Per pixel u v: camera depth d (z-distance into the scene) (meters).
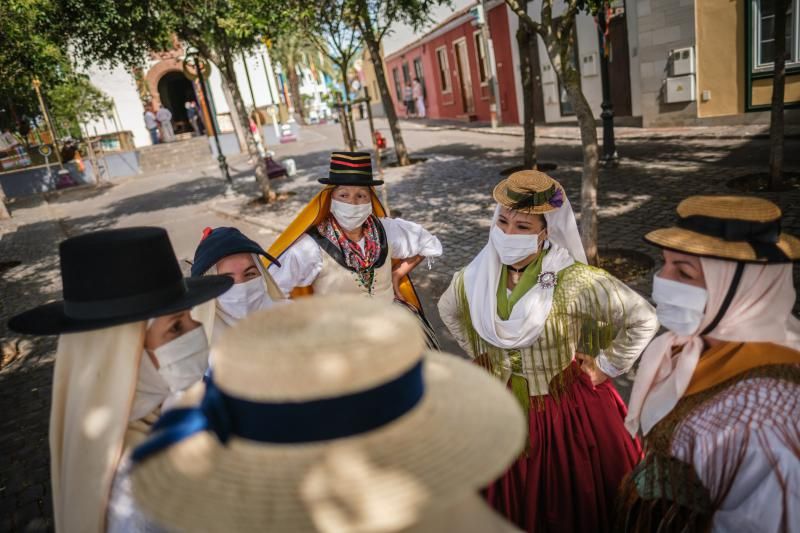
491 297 2.32
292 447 0.84
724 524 1.42
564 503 2.28
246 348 0.87
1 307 8.20
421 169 13.69
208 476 0.86
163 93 31.31
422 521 0.91
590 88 15.65
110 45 11.07
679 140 11.98
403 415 0.89
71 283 1.57
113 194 19.62
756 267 1.46
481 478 0.86
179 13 10.59
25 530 3.35
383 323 0.91
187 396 1.12
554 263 2.31
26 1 9.34
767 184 7.88
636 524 1.75
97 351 1.59
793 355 1.47
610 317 2.24
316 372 0.81
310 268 3.11
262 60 26.73
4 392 5.29
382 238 3.29
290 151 23.28
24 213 17.97
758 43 11.46
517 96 19.39
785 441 1.34
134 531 1.41
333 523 0.80
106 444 1.52
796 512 1.31
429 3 11.59
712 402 1.50
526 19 5.69
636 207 7.92
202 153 25.59
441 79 25.75
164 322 1.69
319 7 10.94
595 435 2.30
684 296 1.56
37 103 22.22
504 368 2.35
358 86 32.88
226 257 2.44
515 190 2.19
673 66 12.71
